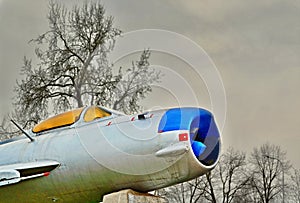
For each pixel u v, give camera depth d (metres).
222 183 53.84
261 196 55.88
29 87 26.34
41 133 9.76
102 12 25.94
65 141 9.20
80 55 25.97
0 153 9.81
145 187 8.88
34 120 25.92
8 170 9.13
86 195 9.16
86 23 25.95
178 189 50.12
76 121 9.43
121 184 8.86
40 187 9.27
